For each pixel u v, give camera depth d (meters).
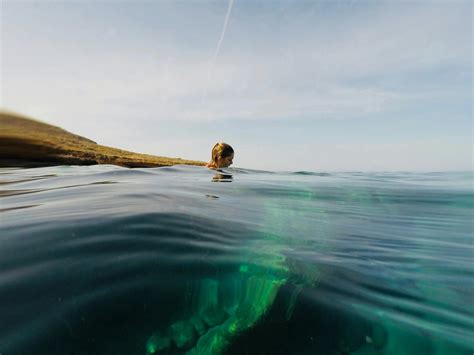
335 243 2.70
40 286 1.53
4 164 17.06
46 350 1.17
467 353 1.30
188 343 1.32
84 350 1.21
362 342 1.35
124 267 1.80
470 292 1.83
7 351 1.14
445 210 4.65
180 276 1.77
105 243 2.10
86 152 22.44
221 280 1.77
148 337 1.32
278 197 5.09
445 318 1.55
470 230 3.43
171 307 1.51
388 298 1.72
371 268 2.14
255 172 10.98
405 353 1.30
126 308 1.46
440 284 1.93
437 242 2.91
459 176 11.23
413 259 2.38
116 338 1.29
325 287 1.80
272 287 1.75
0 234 2.19
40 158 19.50
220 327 1.43
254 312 1.54
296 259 2.19
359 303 1.65
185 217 2.89
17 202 3.40
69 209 2.98
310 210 4.27
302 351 1.31
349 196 5.62
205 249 2.17
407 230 3.39
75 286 1.57
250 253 2.20
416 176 11.47
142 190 4.48
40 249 1.95
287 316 1.52
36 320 1.30
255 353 1.30
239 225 2.92
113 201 3.43
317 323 1.47
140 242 2.16
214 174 8.74
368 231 3.26
